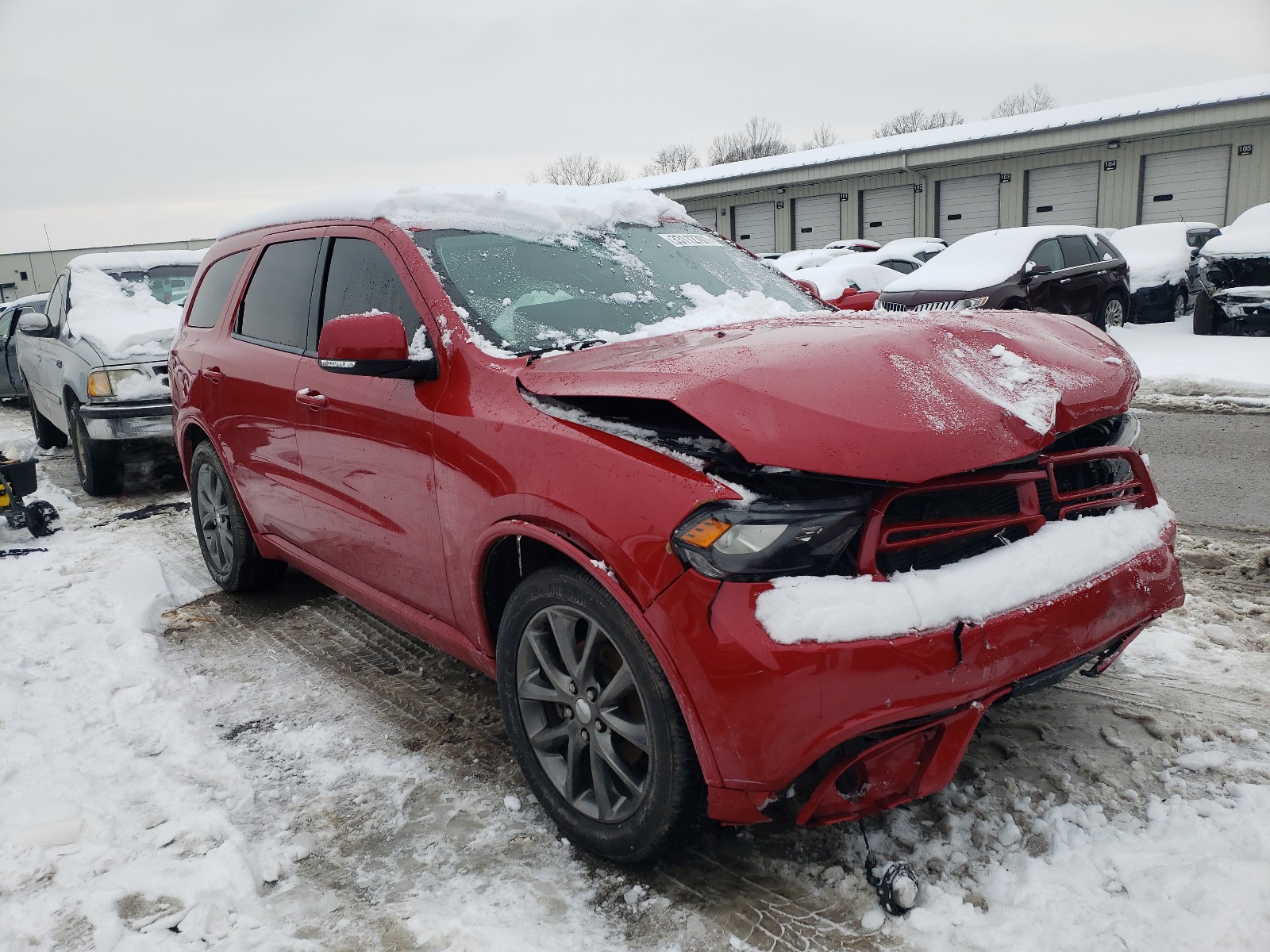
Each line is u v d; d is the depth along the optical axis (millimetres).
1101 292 13344
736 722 1939
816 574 1986
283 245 3816
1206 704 2926
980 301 11711
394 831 2576
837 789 2082
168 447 6957
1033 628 2066
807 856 2346
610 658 2324
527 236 3234
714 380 2143
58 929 2205
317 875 2396
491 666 2754
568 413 2332
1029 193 26984
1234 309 12102
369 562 3232
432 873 2383
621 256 3348
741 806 2039
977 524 2143
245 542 4352
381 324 2627
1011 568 2102
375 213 3234
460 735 3107
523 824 2582
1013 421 2168
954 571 2061
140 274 8312
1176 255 15422
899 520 2078
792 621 1899
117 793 2785
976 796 2520
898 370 2205
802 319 2854
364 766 2936
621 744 2332
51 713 3316
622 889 2277
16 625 4211
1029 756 2693
